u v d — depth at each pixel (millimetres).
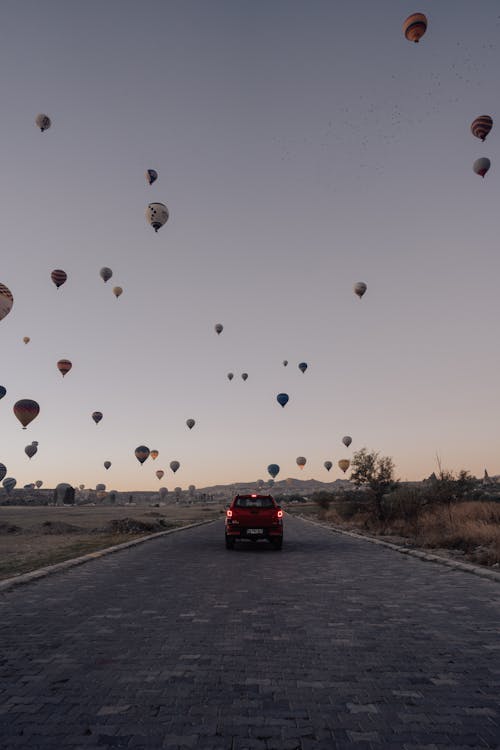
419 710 3631
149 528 23172
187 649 5062
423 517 20609
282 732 3281
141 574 9992
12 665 4578
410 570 10492
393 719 3484
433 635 5586
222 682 4160
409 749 3070
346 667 4539
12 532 23250
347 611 6734
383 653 4945
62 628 5863
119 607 6965
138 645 5195
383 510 24172
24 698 3822
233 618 6340
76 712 3572
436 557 12016
